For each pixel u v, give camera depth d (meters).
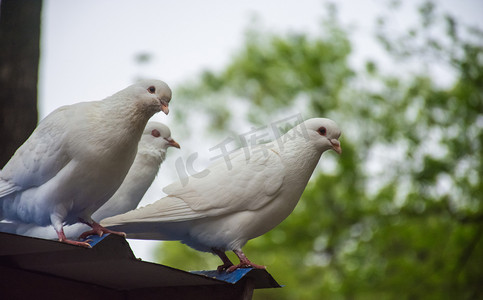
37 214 3.87
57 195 3.77
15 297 3.70
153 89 3.94
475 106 13.25
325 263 15.20
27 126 5.31
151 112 3.95
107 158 3.78
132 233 4.44
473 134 13.31
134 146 3.93
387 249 13.56
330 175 15.13
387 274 12.92
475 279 12.50
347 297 13.50
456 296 12.43
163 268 3.60
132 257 3.40
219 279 3.96
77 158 3.74
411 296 12.53
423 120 13.81
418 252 13.37
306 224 14.96
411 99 14.30
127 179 5.50
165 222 4.30
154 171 5.77
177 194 4.41
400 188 13.84
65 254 3.48
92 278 3.98
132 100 3.89
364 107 15.02
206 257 16.78
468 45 12.63
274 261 14.85
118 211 5.36
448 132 13.45
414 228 13.09
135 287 4.29
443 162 13.13
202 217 4.35
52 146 3.76
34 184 3.83
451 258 12.59
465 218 12.88
